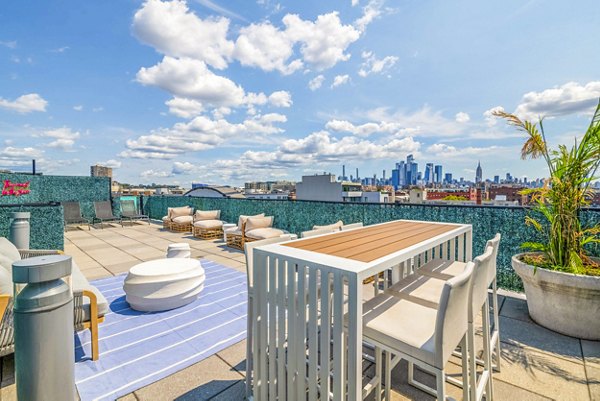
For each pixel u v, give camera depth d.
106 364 2.21
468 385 1.48
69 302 1.32
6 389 1.87
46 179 11.28
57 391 1.26
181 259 3.83
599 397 1.82
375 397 1.80
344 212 5.80
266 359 1.72
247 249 1.92
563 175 2.74
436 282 2.12
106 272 4.82
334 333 1.33
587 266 2.70
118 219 10.98
